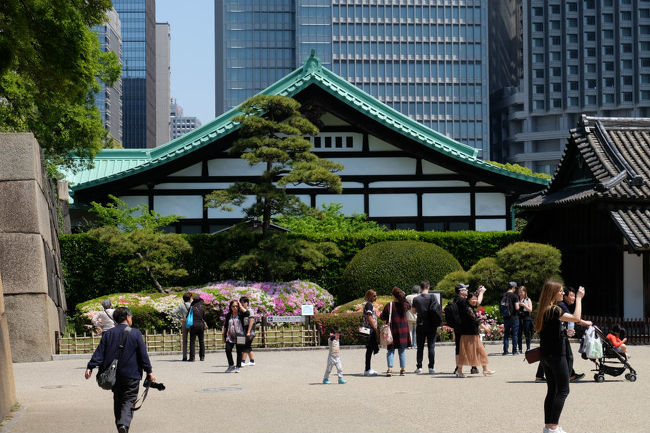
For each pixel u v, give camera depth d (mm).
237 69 143625
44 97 23594
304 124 27469
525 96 144125
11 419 11578
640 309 25688
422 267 27375
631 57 139625
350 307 25812
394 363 19531
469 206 33156
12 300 22250
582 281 28172
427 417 11109
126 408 9711
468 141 141875
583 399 12781
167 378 16875
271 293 26922
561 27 142250
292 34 144250
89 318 24828
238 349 18109
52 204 27516
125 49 194250
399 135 33000
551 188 31234
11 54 18812
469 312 16109
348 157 33156
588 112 141375
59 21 19156
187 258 29734
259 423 10844
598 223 26984
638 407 11898
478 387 14406
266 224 28125
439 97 142000
